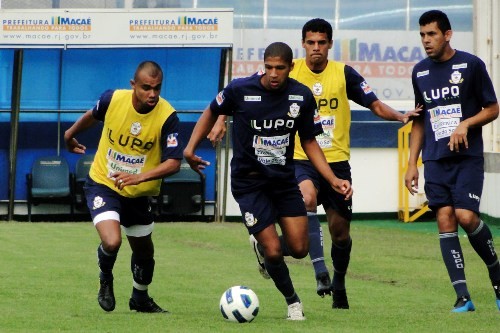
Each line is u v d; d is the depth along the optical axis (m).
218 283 30.92
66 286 29.34
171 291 28.72
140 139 22.30
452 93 23.95
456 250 24.16
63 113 59.94
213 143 22.75
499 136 60.47
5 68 58.62
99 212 22.33
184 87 60.47
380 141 62.00
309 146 21.92
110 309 22.81
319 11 62.94
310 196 24.06
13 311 23.73
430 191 24.36
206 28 56.22
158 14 56.19
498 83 61.69
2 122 59.25
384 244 45.28
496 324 21.14
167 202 57.84
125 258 37.69
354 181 62.00
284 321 21.41
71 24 55.97
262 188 21.53
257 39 62.34
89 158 58.78
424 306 26.38
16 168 59.06
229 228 53.75
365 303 26.88
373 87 63.66
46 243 43.72
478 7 63.03
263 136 21.33
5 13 55.66
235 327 20.19
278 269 21.41
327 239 48.53
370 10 63.50
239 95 21.36
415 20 63.88
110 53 60.09
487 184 58.22
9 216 58.31
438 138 24.19
